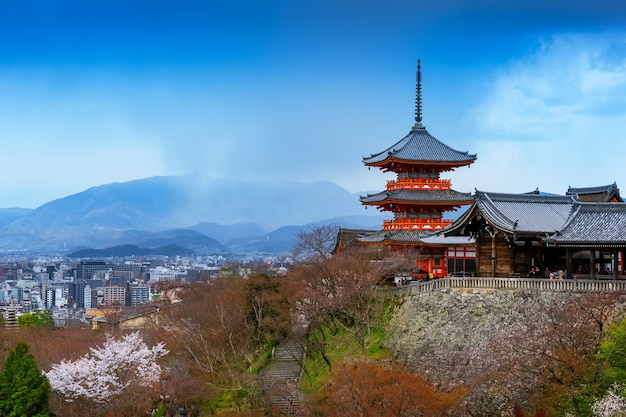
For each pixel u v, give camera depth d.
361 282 112.44
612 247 91.62
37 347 134.00
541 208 106.31
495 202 104.56
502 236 103.75
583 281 88.75
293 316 120.12
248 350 121.88
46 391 92.56
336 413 81.25
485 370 84.81
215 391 112.88
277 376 113.50
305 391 104.69
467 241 126.44
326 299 110.88
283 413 99.31
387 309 110.06
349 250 134.50
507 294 93.56
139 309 182.88
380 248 133.38
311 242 168.75
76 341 140.88
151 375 105.94
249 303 128.62
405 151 147.12
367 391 78.81
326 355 109.31
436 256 136.50
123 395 102.12
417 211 147.88
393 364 94.69
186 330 124.12
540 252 104.25
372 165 152.50
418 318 100.88
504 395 79.81
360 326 107.94
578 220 97.94
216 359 118.56
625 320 77.69
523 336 84.12
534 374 78.06
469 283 98.00
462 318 95.75
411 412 77.00
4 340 141.62
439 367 92.00
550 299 89.81
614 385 71.62
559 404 74.44
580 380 75.06
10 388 90.12
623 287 85.81
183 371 112.19
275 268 188.12
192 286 169.25
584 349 77.56
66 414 98.50
